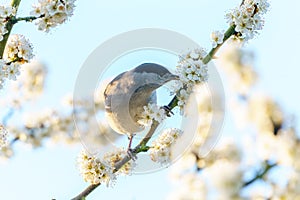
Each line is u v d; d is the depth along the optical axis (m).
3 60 7.00
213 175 11.34
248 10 7.78
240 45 7.88
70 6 7.05
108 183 7.42
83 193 7.43
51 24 7.04
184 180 11.45
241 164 11.52
